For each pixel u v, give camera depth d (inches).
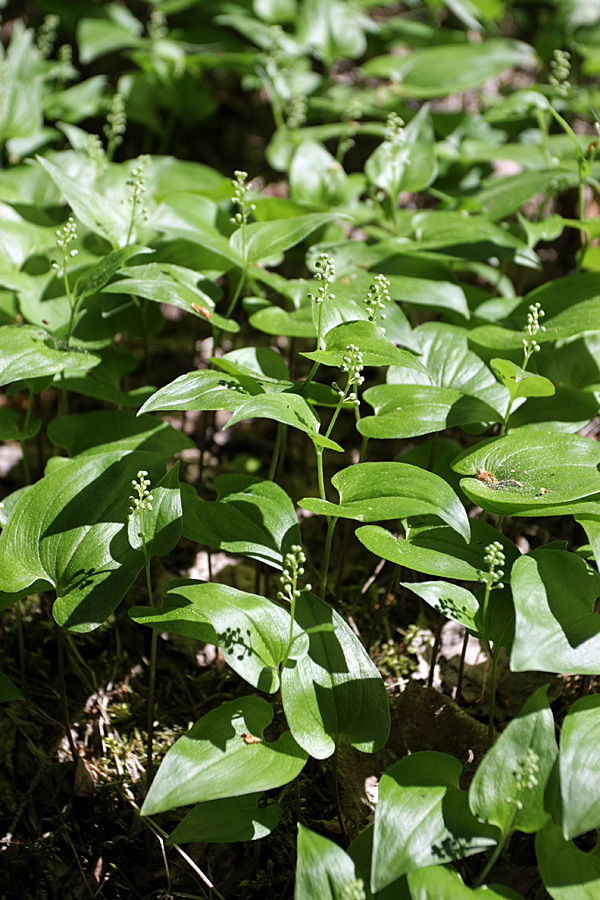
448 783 26.7
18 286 32.0
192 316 39.1
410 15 57.4
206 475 34.5
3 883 28.4
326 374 36.8
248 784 26.4
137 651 31.4
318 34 45.9
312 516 33.8
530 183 34.8
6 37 51.4
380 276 29.1
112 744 29.9
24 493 29.3
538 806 26.0
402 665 31.0
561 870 26.2
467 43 50.2
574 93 44.2
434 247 33.5
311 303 32.2
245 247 31.1
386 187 35.2
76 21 49.8
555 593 27.1
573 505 27.8
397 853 25.9
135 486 27.3
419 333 31.5
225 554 32.8
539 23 55.3
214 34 50.6
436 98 50.5
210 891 28.3
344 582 32.7
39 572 28.0
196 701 30.7
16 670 31.0
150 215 32.9
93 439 30.7
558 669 26.3
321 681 27.4
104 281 29.9
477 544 28.3
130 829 29.0
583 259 34.8
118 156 48.7
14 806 29.2
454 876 26.0
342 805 28.9
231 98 50.8
